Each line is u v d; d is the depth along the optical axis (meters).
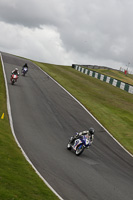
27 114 17.14
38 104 20.22
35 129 14.73
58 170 9.91
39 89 25.59
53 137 14.25
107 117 21.86
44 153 11.45
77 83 35.81
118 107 26.61
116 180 10.51
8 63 38.16
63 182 8.92
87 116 20.52
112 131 18.64
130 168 12.78
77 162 11.40
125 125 20.88
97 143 15.41
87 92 30.72
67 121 17.98
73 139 12.77
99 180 9.99
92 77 47.16
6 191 6.56
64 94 26.23
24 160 9.71
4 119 14.67
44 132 14.66
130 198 9.16
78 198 8.02
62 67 57.28
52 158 11.08
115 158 13.64
